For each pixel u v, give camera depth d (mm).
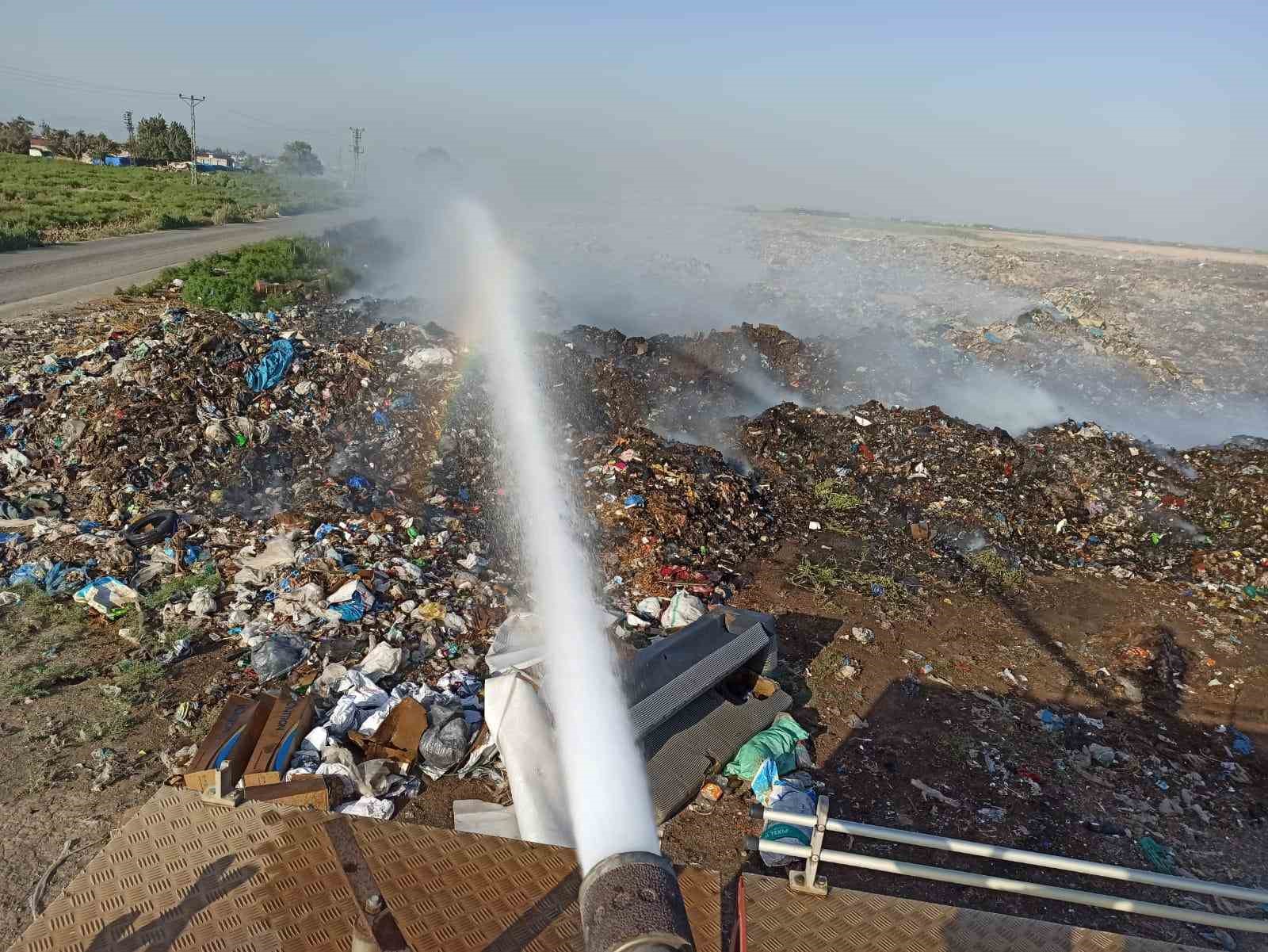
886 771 5973
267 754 5207
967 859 5203
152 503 8758
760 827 5312
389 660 6500
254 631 6816
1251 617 8555
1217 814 5797
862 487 10914
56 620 6902
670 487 9859
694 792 5484
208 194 48469
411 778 5449
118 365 11047
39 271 21953
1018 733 6527
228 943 2697
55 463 9523
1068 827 5543
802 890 3186
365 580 7426
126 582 7395
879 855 5168
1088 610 8609
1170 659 7625
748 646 6227
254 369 11125
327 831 3172
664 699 5508
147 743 5637
